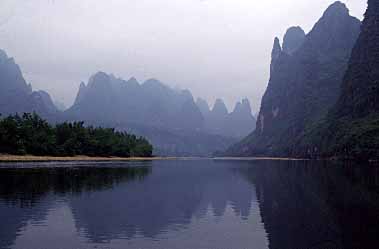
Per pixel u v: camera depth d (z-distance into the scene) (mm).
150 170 73438
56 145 108875
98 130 134125
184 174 63375
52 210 26688
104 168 76125
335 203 30078
